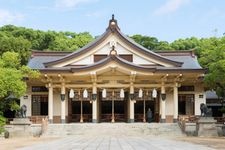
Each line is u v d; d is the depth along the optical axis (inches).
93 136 1547.7
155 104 2091.5
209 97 2309.3
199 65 2164.1
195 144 1103.6
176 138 1440.7
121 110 2095.2
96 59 2044.8
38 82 2059.5
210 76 1710.1
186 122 1726.1
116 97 2028.8
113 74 1956.2
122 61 1904.5
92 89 1982.0
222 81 1688.0
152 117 2100.1
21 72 1705.2
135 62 2044.8
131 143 1093.8
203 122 1608.0
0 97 1596.9
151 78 1987.0
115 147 944.9
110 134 1679.4
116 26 2042.3
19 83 1552.7
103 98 2043.6
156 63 2031.3
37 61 2231.8
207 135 1598.2
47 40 3302.2
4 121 1601.9
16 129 1593.3
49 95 1975.9
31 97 2085.4
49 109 1969.7
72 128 1753.2
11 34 3193.9
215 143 1160.8
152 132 1710.1
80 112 2086.6
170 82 1999.3
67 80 1985.7
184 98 2103.8
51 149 908.6
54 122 2060.8
